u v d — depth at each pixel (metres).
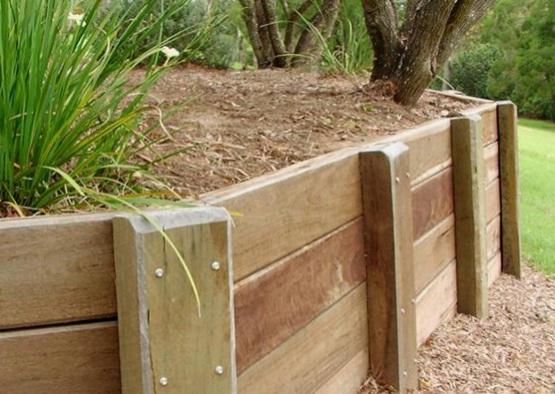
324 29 5.59
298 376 1.65
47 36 1.29
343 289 1.89
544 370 2.52
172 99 2.81
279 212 1.53
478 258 2.90
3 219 1.09
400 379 2.04
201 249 1.12
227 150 2.01
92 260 1.09
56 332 1.08
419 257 2.43
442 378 2.34
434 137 2.61
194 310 1.12
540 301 3.31
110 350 1.12
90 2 1.58
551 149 10.45
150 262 1.07
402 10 4.28
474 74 19.25
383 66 3.20
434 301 2.63
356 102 2.99
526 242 4.54
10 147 1.23
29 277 1.06
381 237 2.00
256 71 4.63
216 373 1.16
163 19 1.73
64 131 1.30
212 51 4.70
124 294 1.09
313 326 1.71
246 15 5.76
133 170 1.49
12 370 1.07
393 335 2.03
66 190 1.31
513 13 19.28
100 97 1.48
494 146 3.54
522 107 19.12
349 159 1.92
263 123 2.47
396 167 2.00
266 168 1.86
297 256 1.62
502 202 3.67
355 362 1.98
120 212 1.12
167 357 1.10
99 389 1.12
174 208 1.16
